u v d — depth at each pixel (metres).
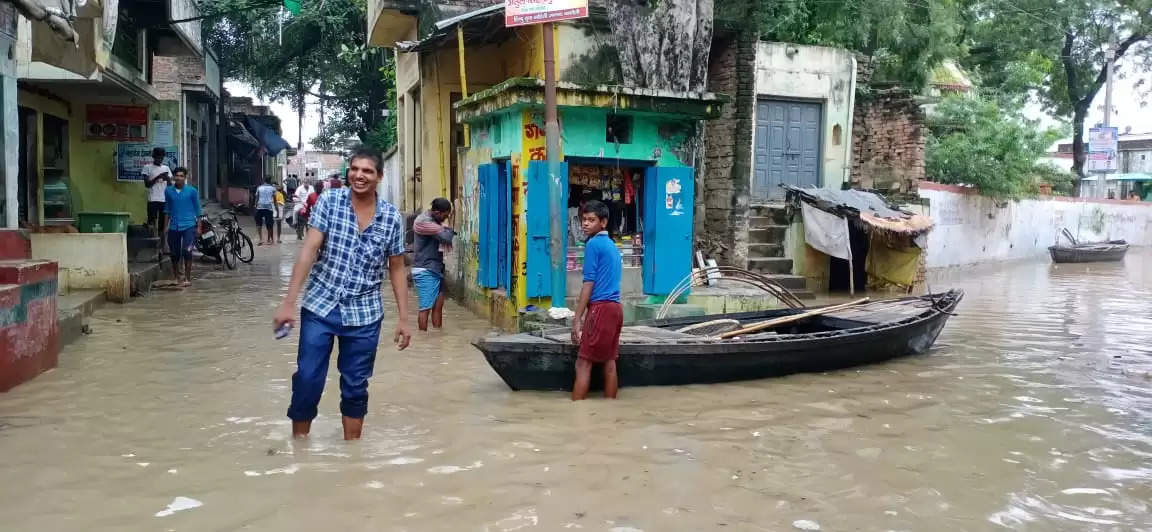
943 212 20.67
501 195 10.30
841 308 9.14
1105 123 27.00
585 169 10.20
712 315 8.84
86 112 14.58
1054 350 9.48
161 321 10.01
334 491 4.48
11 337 6.64
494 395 6.67
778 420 6.16
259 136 32.16
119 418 5.86
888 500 4.55
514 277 9.63
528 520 4.14
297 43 29.03
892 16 16.36
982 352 9.27
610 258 6.51
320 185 22.95
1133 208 32.00
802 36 17.73
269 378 7.14
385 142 24.52
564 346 6.63
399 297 5.38
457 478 4.72
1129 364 8.64
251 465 4.88
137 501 4.30
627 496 4.51
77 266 11.21
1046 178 26.97
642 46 10.63
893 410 6.55
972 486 4.82
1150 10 25.33
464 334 9.52
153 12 14.01
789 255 15.20
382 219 5.20
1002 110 22.03
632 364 6.86
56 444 5.25
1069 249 23.78
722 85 14.20
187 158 22.58
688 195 10.25
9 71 8.50
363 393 5.34
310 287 5.24
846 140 16.92
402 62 16.98
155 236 14.60
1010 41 25.41
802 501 4.50
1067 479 4.97
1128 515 4.41
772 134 16.39
